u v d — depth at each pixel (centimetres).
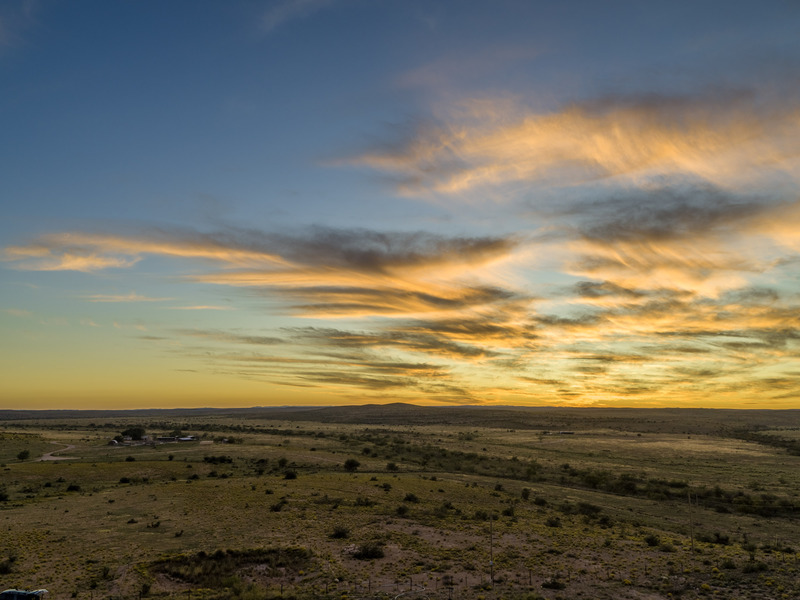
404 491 9619
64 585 4712
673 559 5650
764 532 7750
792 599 4359
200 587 4972
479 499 9350
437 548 6066
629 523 7981
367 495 9125
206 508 7850
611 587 4759
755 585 4738
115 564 5281
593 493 10950
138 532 6506
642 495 10812
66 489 9644
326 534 6550
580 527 7469
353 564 5497
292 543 6109
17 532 6406
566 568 5331
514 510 8538
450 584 4862
